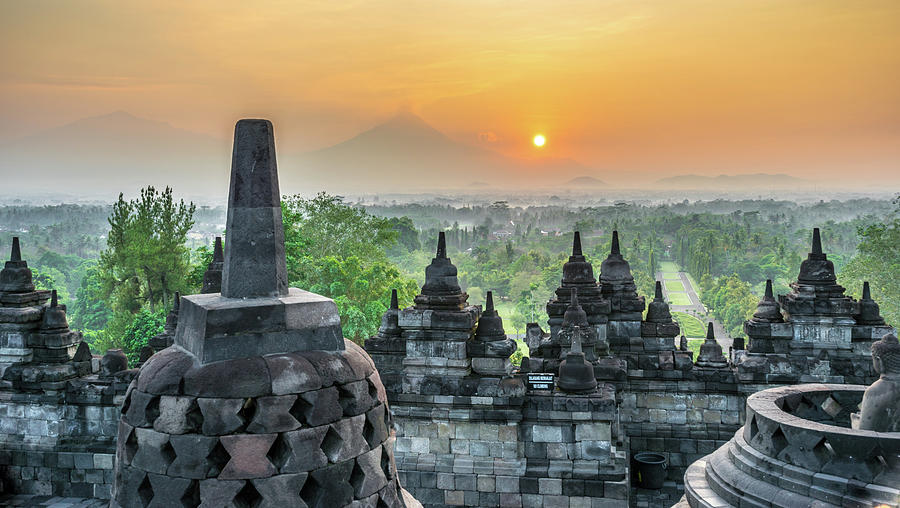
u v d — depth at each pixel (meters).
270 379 5.74
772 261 154.38
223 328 5.87
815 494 10.65
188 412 5.67
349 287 56.97
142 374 6.04
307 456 5.73
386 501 6.22
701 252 178.00
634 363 22.58
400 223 171.25
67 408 20.81
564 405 18.28
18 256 21.81
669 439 21.81
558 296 22.84
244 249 6.38
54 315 21.50
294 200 73.19
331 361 6.09
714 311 129.25
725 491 11.84
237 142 6.49
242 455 5.61
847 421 13.41
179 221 65.00
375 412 6.27
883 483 10.28
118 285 65.88
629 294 23.89
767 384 21.55
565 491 18.14
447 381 18.91
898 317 61.34
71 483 20.58
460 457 18.88
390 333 20.92
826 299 22.11
